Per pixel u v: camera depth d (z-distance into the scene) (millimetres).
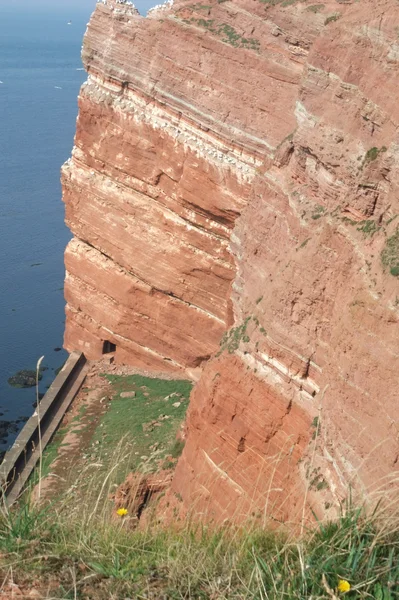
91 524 10383
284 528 10414
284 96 33125
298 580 8664
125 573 9062
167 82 36344
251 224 29516
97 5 39375
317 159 24922
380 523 9250
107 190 39906
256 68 33875
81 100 40219
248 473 21578
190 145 35281
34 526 10047
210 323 37875
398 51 21594
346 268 20016
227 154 34375
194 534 10461
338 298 19812
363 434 15844
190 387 37938
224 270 36125
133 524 12805
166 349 39969
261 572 8734
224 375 23812
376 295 17016
